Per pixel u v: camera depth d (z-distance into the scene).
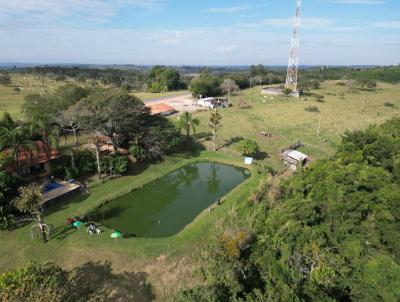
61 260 27.86
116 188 42.31
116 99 47.34
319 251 22.31
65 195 38.00
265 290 21.20
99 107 45.72
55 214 34.72
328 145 65.38
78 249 29.17
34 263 18.88
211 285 20.62
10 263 27.33
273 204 35.16
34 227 32.00
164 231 34.09
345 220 26.95
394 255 24.30
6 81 149.50
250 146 54.25
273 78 177.62
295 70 138.62
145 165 50.28
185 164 53.75
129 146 51.28
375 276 20.64
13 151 37.69
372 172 31.00
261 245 25.77
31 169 42.28
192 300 19.09
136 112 48.84
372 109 101.94
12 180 33.16
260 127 76.94
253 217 33.00
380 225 26.23
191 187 46.38
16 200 29.23
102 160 44.78
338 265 21.48
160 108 87.56
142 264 27.75
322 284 20.56
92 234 31.42
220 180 48.88
